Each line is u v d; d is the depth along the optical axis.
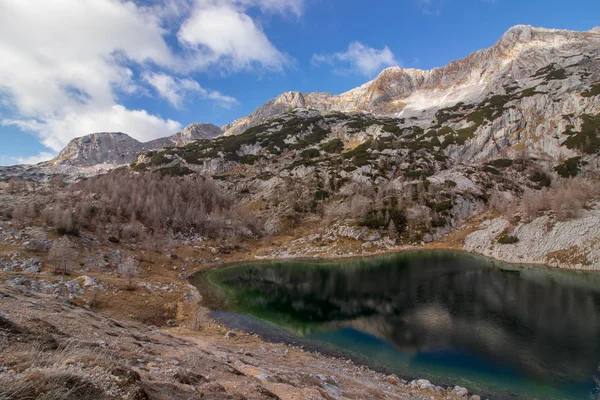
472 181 175.38
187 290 79.00
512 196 158.75
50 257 72.25
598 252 95.88
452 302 69.06
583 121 192.62
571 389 36.91
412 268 106.50
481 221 149.00
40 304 27.28
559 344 47.50
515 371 41.00
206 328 56.06
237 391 15.56
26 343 13.02
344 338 53.38
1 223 93.38
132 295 64.88
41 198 131.75
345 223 152.62
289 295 81.31
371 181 191.50
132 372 11.30
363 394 26.73
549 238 110.06
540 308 62.69
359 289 84.75
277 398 16.31
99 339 20.81
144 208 141.50
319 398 18.89
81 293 59.56
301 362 39.47
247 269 114.38
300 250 138.50
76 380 8.93
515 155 199.75
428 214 152.38
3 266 71.69
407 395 33.00
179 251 122.06
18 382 7.84
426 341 50.84
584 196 123.25
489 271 97.69
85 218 117.06
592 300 66.31
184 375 14.72
